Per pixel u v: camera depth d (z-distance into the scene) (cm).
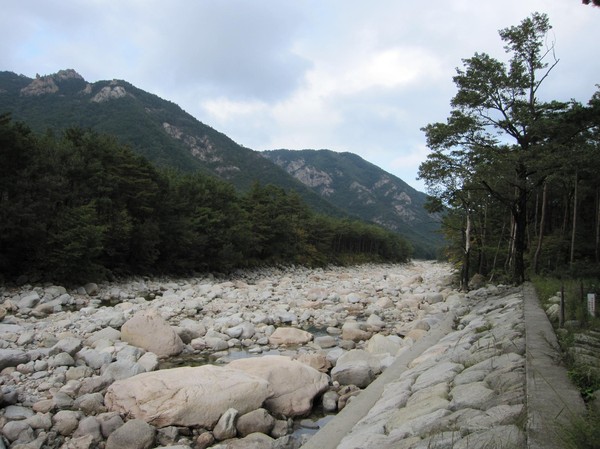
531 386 506
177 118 16862
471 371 672
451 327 1495
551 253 3030
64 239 2459
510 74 2402
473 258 3853
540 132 2298
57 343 1237
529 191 2433
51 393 952
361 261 8475
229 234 4225
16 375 1030
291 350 1438
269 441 740
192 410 801
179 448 700
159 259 3634
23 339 1320
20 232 2336
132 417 812
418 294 3025
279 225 5388
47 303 1966
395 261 10525
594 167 2395
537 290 1842
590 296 980
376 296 3039
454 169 2473
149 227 3269
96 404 871
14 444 720
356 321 1988
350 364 1082
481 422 450
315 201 14888
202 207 4091
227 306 2231
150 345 1336
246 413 824
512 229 3378
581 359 621
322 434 644
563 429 375
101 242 2742
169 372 912
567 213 3403
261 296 2670
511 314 1228
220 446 728
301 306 2431
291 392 923
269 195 5647
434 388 653
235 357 1334
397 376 928
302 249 6066
